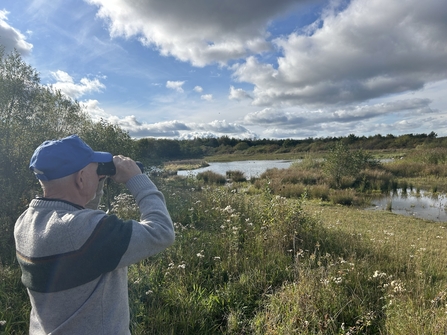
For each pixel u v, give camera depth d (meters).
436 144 36.12
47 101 6.52
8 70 6.03
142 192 1.42
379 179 18.61
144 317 3.08
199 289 3.71
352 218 9.85
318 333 2.81
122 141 10.06
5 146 5.36
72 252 1.12
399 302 3.33
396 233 7.68
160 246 1.30
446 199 14.66
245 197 9.05
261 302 3.52
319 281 3.63
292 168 26.88
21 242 1.21
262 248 4.91
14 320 2.94
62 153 1.22
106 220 1.20
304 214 6.34
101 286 1.19
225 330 3.13
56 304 1.14
